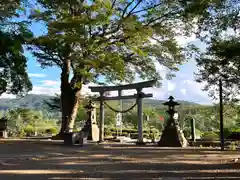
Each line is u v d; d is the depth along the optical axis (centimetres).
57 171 802
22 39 1873
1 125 2586
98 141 2088
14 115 3541
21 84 2117
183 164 936
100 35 1970
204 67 1252
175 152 1337
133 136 2977
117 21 1823
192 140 2006
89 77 2041
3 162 970
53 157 1136
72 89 2255
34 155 1160
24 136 2822
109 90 2138
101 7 1827
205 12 1136
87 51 1852
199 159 1069
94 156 1172
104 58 1897
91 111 2284
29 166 897
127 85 2041
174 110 1811
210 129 3194
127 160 1046
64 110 2256
